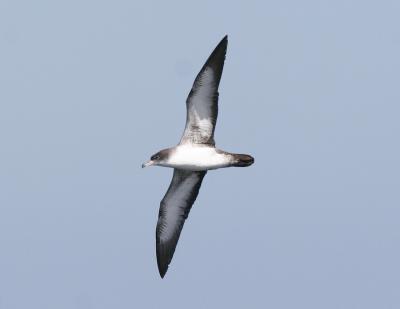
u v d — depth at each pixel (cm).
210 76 1898
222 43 1900
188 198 2067
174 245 2081
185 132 1930
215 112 1917
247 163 1933
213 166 1928
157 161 1922
